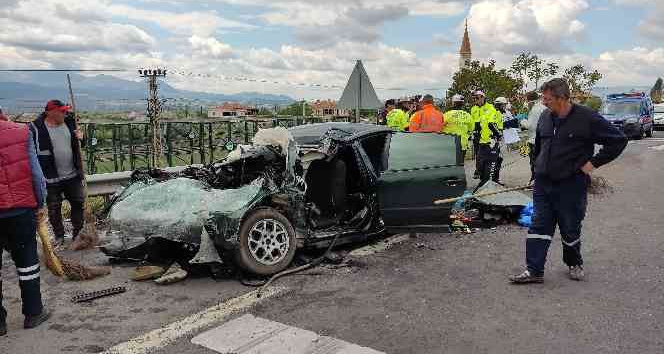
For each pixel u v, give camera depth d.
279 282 5.11
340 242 5.95
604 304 4.37
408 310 4.34
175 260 5.71
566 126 4.66
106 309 4.54
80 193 6.77
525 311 4.26
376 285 4.96
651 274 5.08
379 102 12.38
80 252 6.38
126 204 5.41
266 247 5.27
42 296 4.88
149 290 4.99
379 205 5.93
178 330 4.06
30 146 4.12
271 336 3.91
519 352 3.58
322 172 6.46
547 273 5.19
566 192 4.75
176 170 6.72
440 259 5.74
